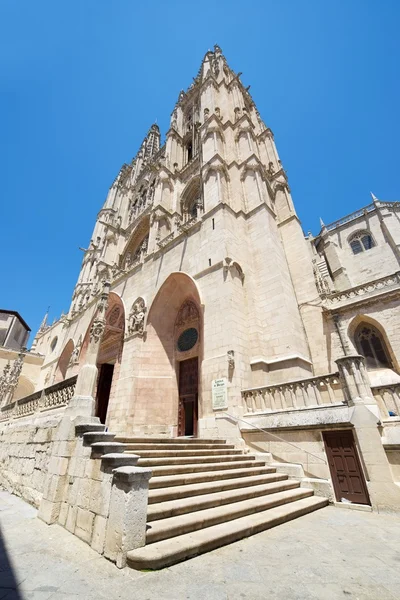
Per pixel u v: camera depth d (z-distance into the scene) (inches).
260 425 412.8
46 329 2022.6
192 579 145.2
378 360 593.9
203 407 521.0
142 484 185.3
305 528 230.1
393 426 301.6
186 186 1095.6
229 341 537.0
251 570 156.3
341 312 655.8
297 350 585.3
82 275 1567.4
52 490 255.9
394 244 971.3
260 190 805.2
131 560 156.9
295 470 354.9
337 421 330.0
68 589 134.3
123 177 1936.5
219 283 617.9
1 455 503.2
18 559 168.4
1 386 842.8
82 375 321.1
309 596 130.9
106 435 248.7
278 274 653.3
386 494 276.5
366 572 154.8
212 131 964.6
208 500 237.3
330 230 1189.1
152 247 962.7
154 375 692.7
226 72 1318.9
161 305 777.6
